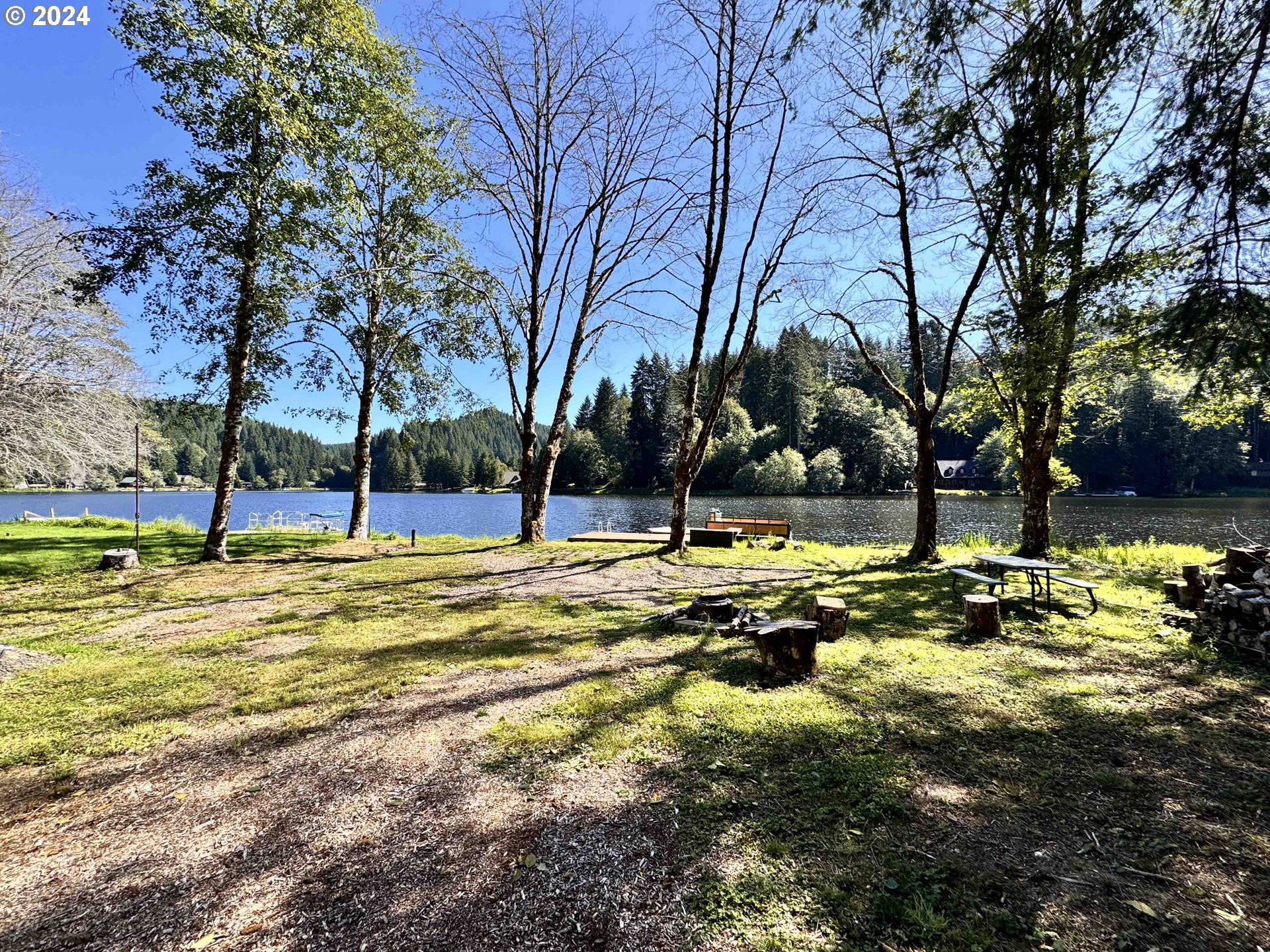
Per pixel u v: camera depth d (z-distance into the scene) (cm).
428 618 764
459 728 420
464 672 543
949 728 402
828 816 299
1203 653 550
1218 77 388
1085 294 499
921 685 484
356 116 1265
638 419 7656
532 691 490
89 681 525
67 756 384
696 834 286
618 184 1540
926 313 1255
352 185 1334
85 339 1534
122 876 264
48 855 281
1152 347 451
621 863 266
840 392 5897
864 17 512
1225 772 338
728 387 1356
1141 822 292
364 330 1642
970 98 501
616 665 557
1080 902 236
